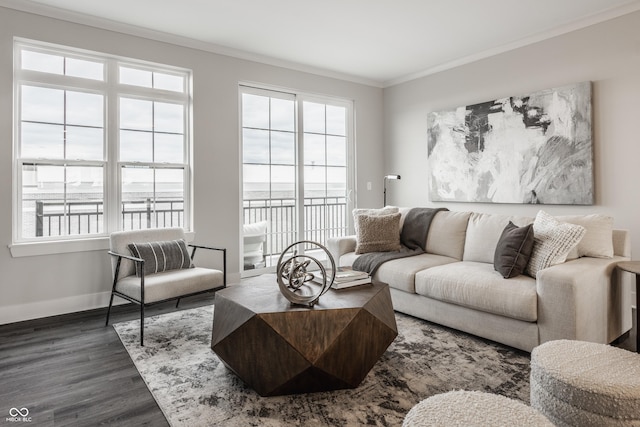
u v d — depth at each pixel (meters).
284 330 1.87
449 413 1.11
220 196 4.18
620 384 1.28
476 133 4.46
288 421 1.74
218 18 3.48
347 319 1.94
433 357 2.39
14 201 3.17
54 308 3.30
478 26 3.73
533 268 2.57
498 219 3.21
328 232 5.26
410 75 5.23
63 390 2.05
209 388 2.06
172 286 2.84
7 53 3.06
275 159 4.76
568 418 1.34
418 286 2.98
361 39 4.02
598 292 2.36
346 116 5.42
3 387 2.09
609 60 3.46
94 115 3.54
